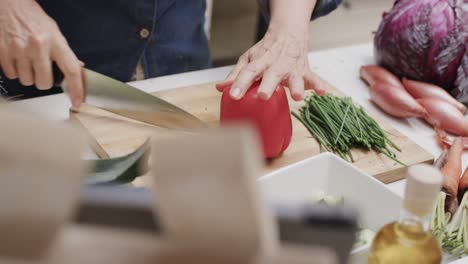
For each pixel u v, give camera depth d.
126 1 1.10
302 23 0.99
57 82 0.86
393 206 0.67
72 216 0.16
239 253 0.14
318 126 0.94
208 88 1.08
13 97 0.98
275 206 0.20
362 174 0.71
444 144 0.95
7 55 0.83
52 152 0.13
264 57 0.88
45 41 0.80
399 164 0.88
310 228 0.19
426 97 1.03
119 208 0.17
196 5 1.22
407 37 1.05
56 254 0.14
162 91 1.06
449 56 1.03
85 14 1.11
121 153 0.87
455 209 0.74
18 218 0.13
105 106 0.85
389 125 0.98
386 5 2.24
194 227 0.14
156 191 0.14
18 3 0.82
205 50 1.30
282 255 0.14
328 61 1.22
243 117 0.82
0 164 0.13
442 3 1.03
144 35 1.15
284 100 0.86
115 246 0.14
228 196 0.13
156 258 0.14
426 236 0.50
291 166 0.72
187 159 0.13
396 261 0.50
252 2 2.12
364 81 1.15
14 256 0.13
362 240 0.60
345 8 2.20
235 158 0.13
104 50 1.15
